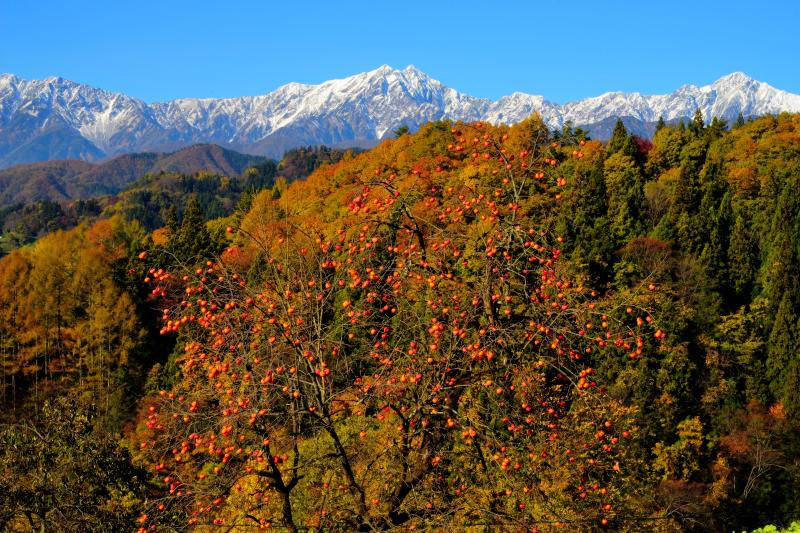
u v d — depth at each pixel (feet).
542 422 40.78
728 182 237.25
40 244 265.13
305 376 41.47
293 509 50.90
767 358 159.43
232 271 41.78
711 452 140.77
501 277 40.22
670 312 150.92
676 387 142.10
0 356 200.13
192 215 234.38
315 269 45.47
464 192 44.91
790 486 137.28
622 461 75.10
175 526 37.52
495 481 43.52
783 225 194.18
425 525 40.75
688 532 112.88
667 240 199.72
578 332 39.19
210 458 39.65
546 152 41.98
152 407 40.70
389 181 43.73
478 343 37.70
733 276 188.34
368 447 47.60
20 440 59.36
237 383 38.88
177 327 39.55
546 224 41.65
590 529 50.55
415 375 38.58
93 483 61.52
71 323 215.92
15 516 59.47
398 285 42.32
